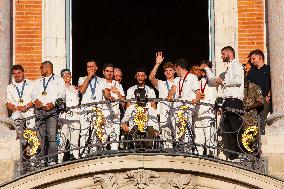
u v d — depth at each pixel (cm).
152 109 6700
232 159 6669
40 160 6569
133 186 6500
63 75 6831
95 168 6488
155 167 6494
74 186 6500
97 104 6625
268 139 6688
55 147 6612
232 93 6675
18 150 6681
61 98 6600
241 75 6681
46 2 7481
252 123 6625
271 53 6956
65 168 6475
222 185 6500
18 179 6444
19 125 6644
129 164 6494
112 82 6850
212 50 7444
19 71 6869
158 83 6750
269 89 6931
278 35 6944
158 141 6519
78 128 6675
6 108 6881
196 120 6650
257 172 6450
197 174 6506
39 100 6688
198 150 6669
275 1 6988
